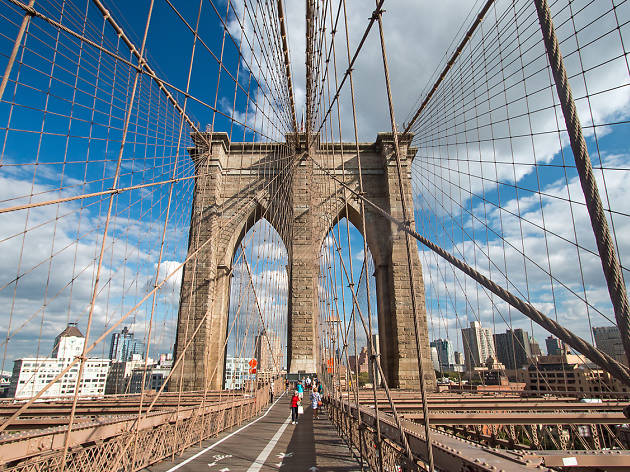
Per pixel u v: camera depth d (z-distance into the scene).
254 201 40.38
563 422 12.78
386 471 6.33
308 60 28.06
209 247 36.16
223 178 41.19
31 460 5.30
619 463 4.19
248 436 13.95
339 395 15.05
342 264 14.03
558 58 2.90
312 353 36.38
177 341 34.03
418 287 36.88
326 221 40.34
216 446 11.79
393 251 37.97
